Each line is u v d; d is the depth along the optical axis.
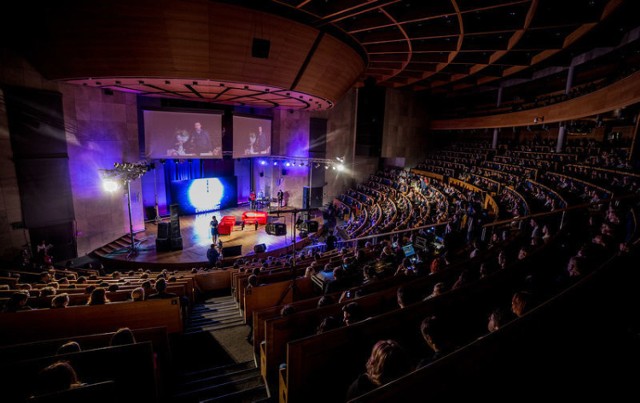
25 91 11.37
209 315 6.96
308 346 2.73
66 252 12.98
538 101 19.20
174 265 12.81
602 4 10.42
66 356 2.47
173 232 14.01
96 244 13.95
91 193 13.62
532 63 16.23
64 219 12.80
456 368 1.41
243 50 9.98
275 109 20.61
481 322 3.54
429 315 3.20
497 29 11.50
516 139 24.86
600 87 13.62
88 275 10.43
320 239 17.44
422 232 8.61
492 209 13.01
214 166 21.53
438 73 19.97
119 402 2.64
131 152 14.95
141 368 2.67
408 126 26.39
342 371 2.93
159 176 19.23
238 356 5.07
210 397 3.99
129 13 8.46
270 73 11.12
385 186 23.27
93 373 2.55
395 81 22.91
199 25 8.98
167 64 9.89
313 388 2.86
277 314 4.70
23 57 11.25
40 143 11.96
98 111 13.59
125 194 15.16
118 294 5.99
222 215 20.44
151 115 15.04
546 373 1.46
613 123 17.20
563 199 9.46
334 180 24.58
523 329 1.67
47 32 9.16
